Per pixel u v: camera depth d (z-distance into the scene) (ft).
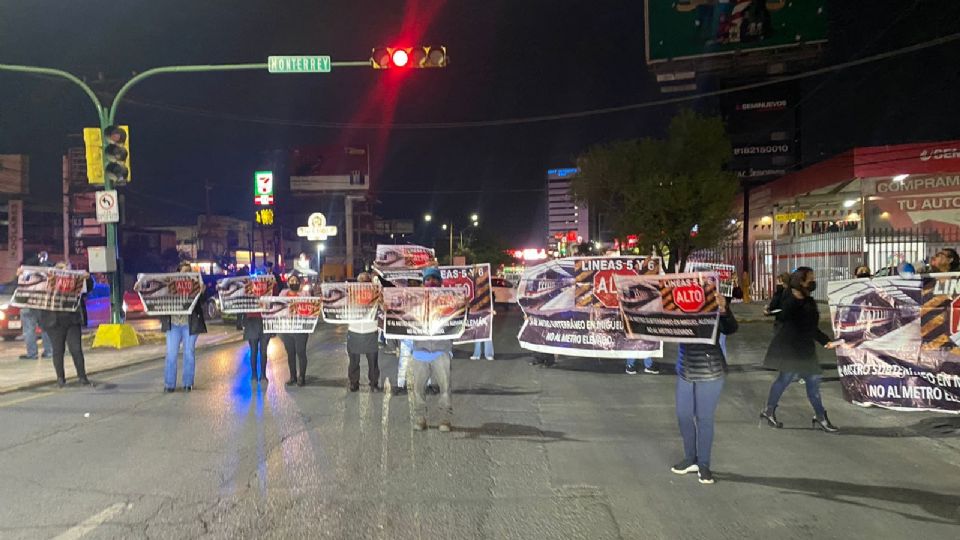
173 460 23.15
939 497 19.45
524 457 23.67
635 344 41.88
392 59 46.55
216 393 35.47
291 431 27.17
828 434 26.84
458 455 23.85
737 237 127.44
